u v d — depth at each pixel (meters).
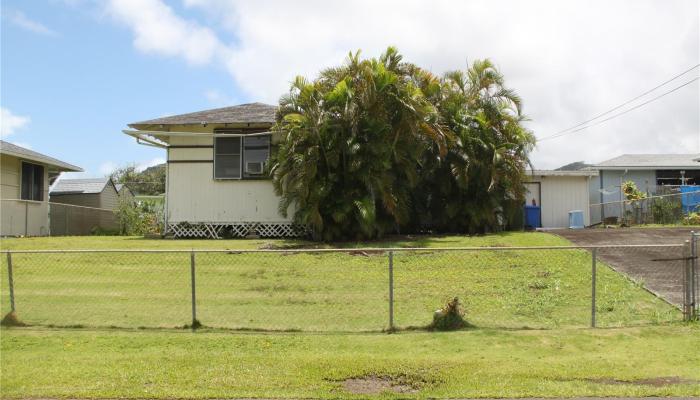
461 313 8.74
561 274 11.59
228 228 18.92
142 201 26.92
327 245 15.44
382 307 9.47
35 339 7.80
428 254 13.70
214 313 9.12
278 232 18.70
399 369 6.46
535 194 23.66
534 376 6.25
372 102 16.25
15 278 11.38
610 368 6.51
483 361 6.79
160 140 19.72
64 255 13.64
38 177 22.92
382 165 16.14
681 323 8.41
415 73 18.70
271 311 9.24
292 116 16.12
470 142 18.19
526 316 8.98
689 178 29.98
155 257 13.48
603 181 30.20
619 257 12.90
